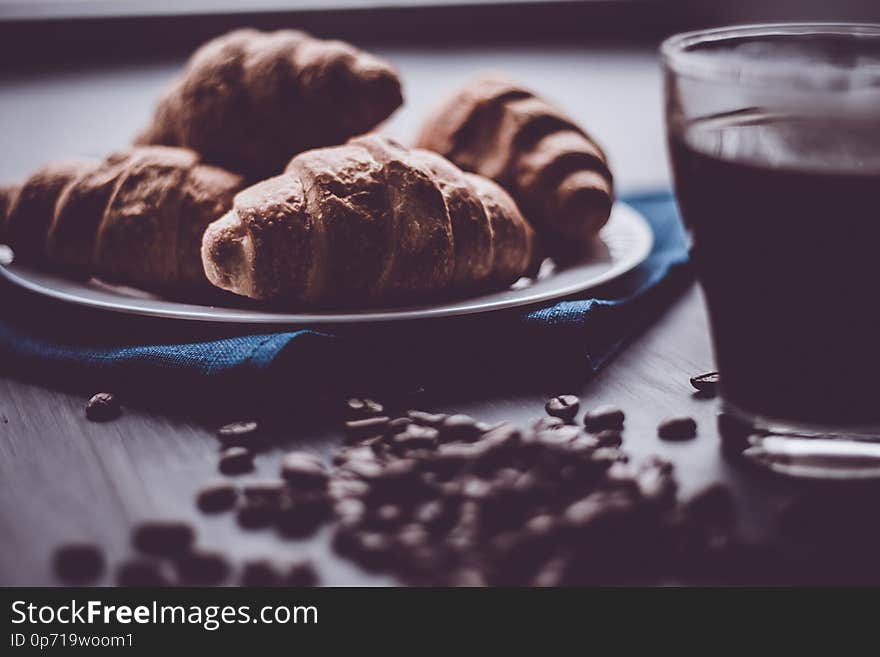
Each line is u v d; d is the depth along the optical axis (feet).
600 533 1.33
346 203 1.65
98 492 1.43
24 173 2.61
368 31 3.54
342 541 1.35
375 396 1.61
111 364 1.63
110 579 1.31
